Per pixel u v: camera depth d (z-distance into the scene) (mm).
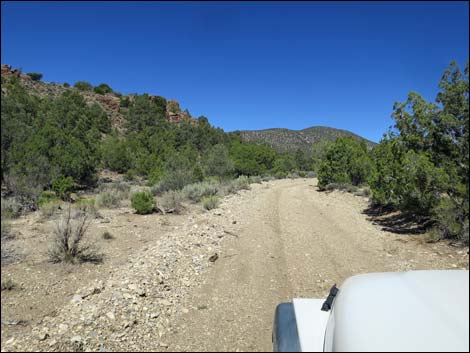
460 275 2410
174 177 21594
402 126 10281
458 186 8367
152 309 4875
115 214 13320
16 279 6125
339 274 6555
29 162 16375
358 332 1991
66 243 7316
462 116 8867
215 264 7137
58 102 50906
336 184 24109
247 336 4199
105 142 42406
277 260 7461
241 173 40938
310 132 169625
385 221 12180
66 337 4051
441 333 1855
